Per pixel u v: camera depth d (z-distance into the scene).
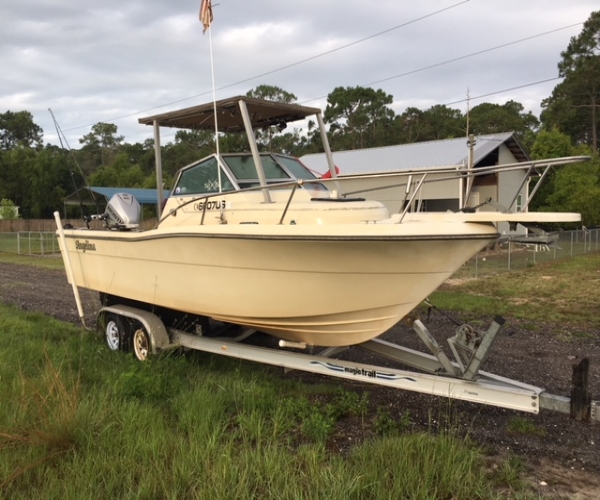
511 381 3.84
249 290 4.44
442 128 55.94
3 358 5.07
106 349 5.74
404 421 3.98
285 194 5.05
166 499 2.87
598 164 28.61
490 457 3.51
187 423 3.80
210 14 5.22
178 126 6.15
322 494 2.85
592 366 5.61
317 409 4.12
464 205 4.25
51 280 12.83
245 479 2.98
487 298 9.65
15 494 2.92
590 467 3.40
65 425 3.50
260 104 5.15
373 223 3.83
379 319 4.14
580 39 47.75
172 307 5.24
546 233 3.57
